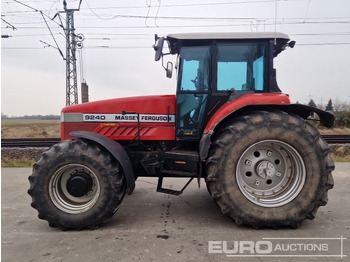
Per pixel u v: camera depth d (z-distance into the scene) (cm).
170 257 250
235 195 308
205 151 313
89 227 315
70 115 388
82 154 312
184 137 371
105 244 278
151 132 381
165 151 371
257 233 301
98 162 312
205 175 334
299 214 308
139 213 367
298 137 308
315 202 309
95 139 316
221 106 357
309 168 309
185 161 338
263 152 328
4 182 549
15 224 335
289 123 308
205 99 365
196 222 333
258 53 359
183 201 418
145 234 300
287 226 314
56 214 311
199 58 363
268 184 329
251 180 328
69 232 310
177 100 369
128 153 378
